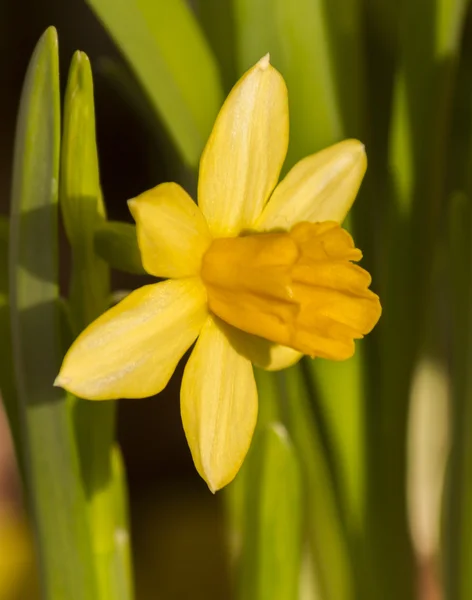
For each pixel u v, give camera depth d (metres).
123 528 0.35
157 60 0.35
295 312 0.32
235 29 0.35
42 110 0.31
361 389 0.37
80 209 0.32
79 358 0.31
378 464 0.38
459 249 0.36
